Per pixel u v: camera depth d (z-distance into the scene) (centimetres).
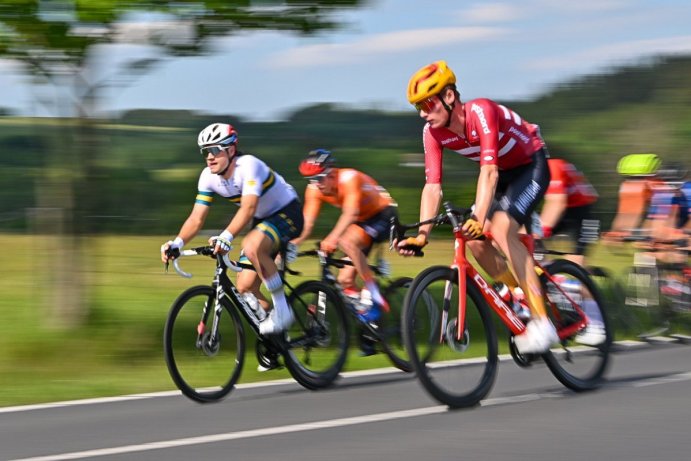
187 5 835
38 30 838
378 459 477
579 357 663
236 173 689
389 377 762
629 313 991
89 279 1070
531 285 623
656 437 515
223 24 895
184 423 583
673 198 1052
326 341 730
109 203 2455
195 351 661
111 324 975
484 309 620
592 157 2462
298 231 726
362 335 802
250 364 840
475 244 636
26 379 782
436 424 557
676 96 3356
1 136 2877
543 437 518
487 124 598
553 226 950
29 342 883
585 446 497
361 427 554
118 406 651
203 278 1608
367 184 823
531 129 650
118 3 808
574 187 964
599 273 982
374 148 2630
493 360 620
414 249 606
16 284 1478
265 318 702
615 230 1081
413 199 2491
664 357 849
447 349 600
